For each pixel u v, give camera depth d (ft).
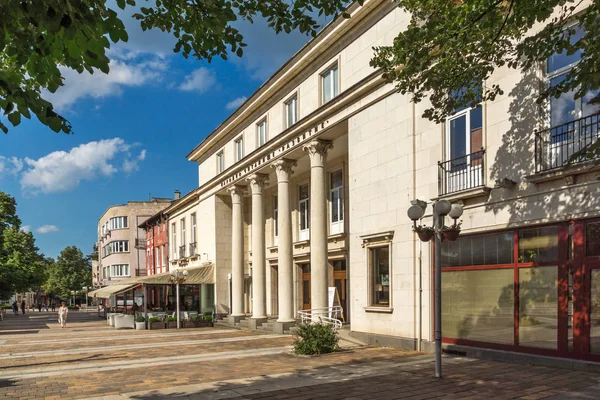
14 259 119.34
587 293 29.81
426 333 41.55
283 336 61.16
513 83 34.99
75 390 28.84
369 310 48.24
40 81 14.67
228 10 19.56
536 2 23.49
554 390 24.30
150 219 144.25
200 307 95.40
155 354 45.21
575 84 23.61
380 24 50.24
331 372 31.91
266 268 88.74
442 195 39.99
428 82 28.78
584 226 30.12
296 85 66.74
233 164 83.15
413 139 44.04
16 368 38.40
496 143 36.14
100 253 244.01
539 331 32.71
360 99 51.57
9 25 13.16
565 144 31.60
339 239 68.28
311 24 22.39
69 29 12.62
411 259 43.34
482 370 30.71
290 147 65.62
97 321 115.03
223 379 30.76
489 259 36.78
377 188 48.39
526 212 33.65
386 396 24.32
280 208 68.13
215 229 94.68
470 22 26.27
